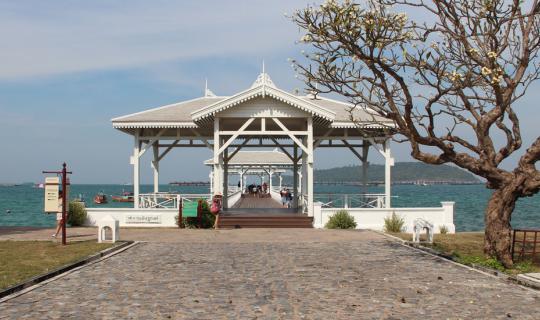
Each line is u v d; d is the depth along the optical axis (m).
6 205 88.69
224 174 34.28
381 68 14.55
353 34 14.09
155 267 13.98
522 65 14.27
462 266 14.19
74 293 10.66
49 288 11.16
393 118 14.93
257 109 26.94
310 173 27.34
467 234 23.08
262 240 20.64
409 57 14.27
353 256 16.14
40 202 100.69
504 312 9.19
